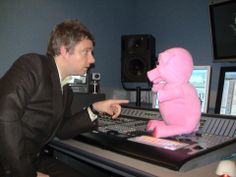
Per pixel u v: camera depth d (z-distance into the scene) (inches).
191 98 44.1
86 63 48.0
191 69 44.9
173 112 44.4
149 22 98.1
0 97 38.6
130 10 102.3
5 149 37.8
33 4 79.8
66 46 45.4
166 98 44.1
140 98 90.3
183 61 43.9
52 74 43.8
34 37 80.2
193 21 84.7
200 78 66.9
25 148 39.9
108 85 96.9
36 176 41.0
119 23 99.4
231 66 68.0
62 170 54.8
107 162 37.9
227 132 48.4
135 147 39.1
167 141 41.6
